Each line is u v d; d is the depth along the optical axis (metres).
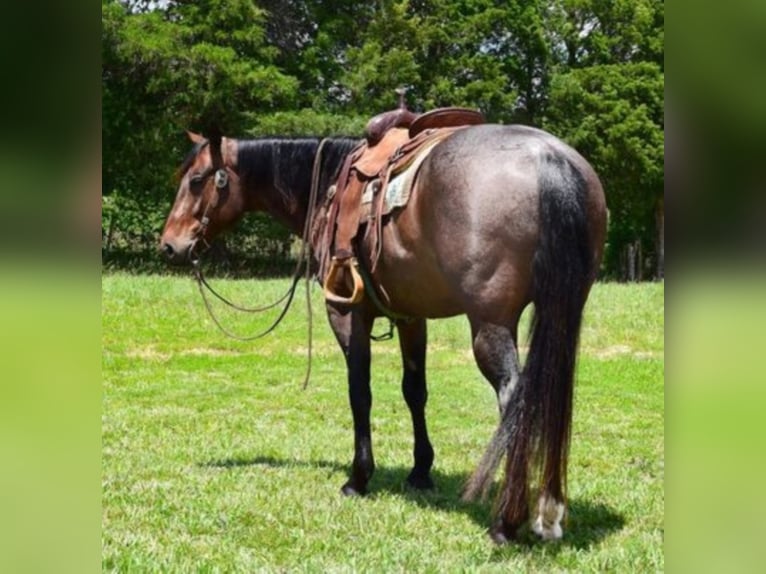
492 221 3.47
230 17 22.47
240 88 22.47
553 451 3.31
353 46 26.08
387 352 10.55
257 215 22.83
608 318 12.23
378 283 4.36
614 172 27.12
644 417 7.05
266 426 6.67
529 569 3.40
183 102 22.42
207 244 5.29
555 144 3.58
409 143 4.19
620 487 4.77
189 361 9.88
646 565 3.42
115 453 5.69
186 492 4.71
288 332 11.59
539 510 3.41
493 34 27.56
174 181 5.72
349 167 4.58
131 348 10.44
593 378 9.02
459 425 6.79
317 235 4.82
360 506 4.46
